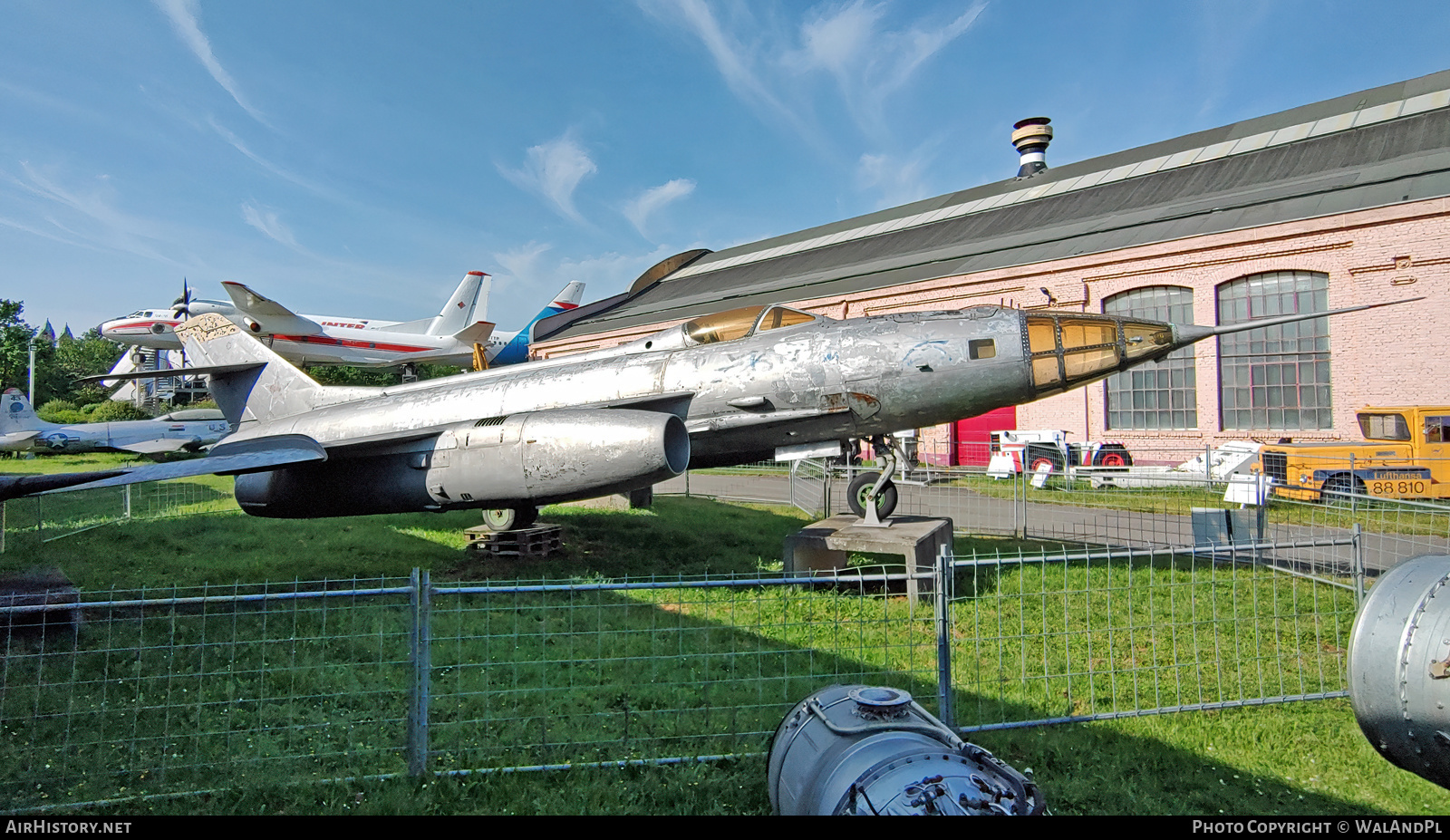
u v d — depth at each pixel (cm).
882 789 246
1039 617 686
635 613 688
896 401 820
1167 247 1989
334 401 1196
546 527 1016
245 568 902
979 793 242
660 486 2109
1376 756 424
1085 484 1827
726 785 377
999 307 833
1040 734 446
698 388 883
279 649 586
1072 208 2619
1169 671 554
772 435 891
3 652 573
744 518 1379
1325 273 1788
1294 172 2133
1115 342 800
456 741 426
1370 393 1709
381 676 529
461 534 1155
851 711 298
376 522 1270
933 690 507
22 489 695
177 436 2886
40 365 5272
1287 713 480
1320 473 1468
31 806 356
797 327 890
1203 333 805
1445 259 1617
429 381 1118
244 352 1313
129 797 364
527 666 548
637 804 364
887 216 3650
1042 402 2281
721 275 3916
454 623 656
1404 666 304
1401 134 2062
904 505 1549
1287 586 795
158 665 551
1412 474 1447
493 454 839
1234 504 1435
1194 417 1995
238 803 362
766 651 576
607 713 459
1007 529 1241
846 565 843
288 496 995
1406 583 321
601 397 926
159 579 847
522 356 5116
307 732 438
